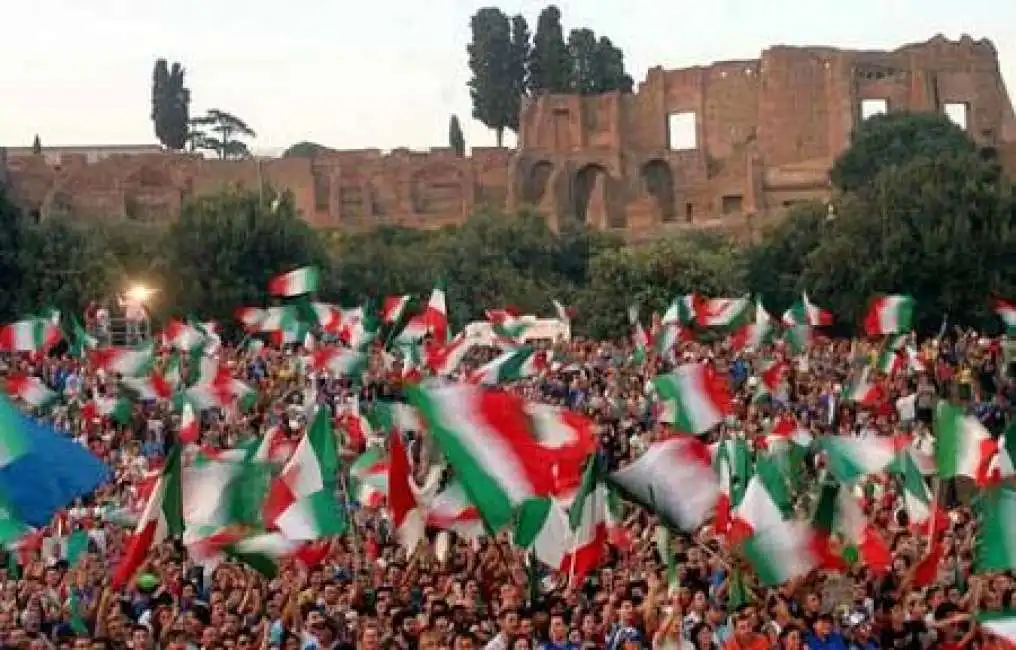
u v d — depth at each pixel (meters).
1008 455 40.38
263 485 39.12
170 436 69.88
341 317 96.31
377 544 42.66
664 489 33.94
